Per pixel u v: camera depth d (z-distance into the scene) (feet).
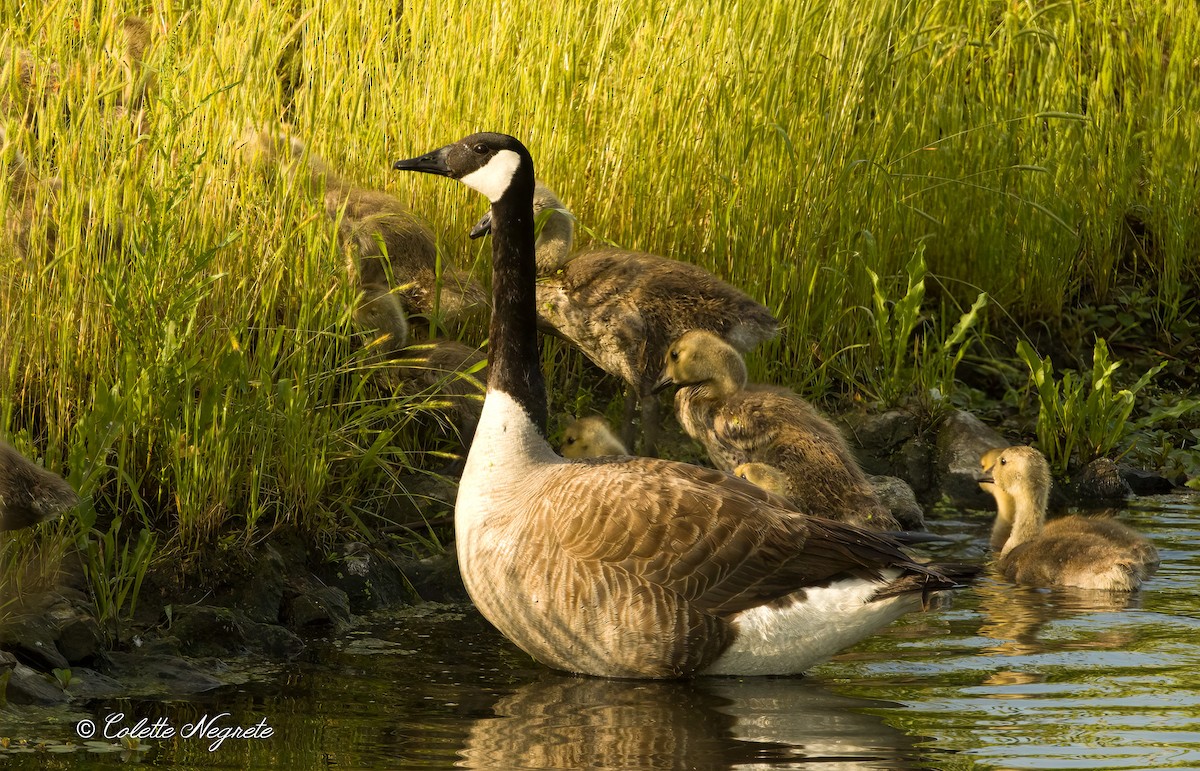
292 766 24.80
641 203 51.44
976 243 61.26
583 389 51.88
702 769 24.59
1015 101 63.46
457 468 43.96
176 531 35.78
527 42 50.24
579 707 28.63
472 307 46.93
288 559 36.73
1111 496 51.83
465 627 35.81
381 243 43.19
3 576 31.78
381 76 48.37
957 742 26.14
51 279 36.40
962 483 51.88
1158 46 69.46
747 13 52.80
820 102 53.36
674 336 46.60
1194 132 67.97
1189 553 43.14
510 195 33.96
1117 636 34.17
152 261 34.45
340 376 42.19
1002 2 67.00
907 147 59.06
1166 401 60.44
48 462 33.63
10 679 28.14
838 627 30.32
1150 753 25.49
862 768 24.67
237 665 31.78
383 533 40.19
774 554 30.30
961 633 34.68
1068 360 62.59
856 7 54.85
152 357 34.63
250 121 41.50
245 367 36.04
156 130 37.99
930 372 55.26
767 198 52.80
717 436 44.88
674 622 30.04
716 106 52.26
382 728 27.09
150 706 28.35
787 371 53.21
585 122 50.90
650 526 30.12
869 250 54.60
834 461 43.37
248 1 42.39
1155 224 67.41
